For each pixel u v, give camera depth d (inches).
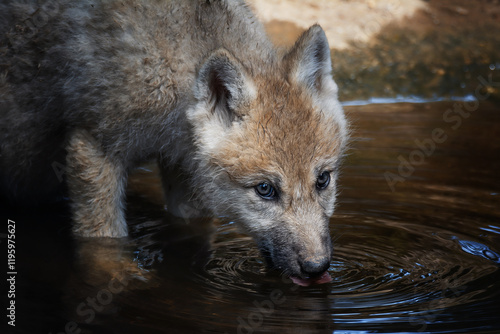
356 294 242.7
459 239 295.0
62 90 285.1
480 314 223.8
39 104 296.2
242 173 247.6
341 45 563.5
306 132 245.9
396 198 343.6
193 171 277.9
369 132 449.4
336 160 257.6
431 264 269.6
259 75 257.1
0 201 343.6
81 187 284.2
